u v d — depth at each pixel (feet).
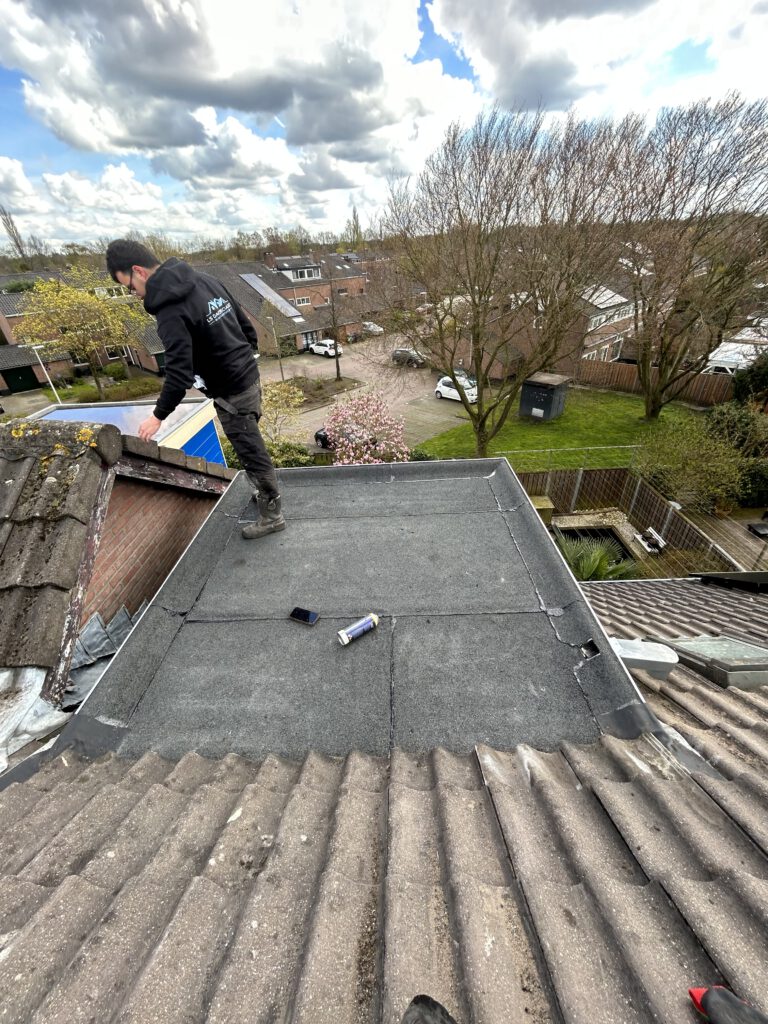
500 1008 2.81
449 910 3.46
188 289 7.09
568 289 32.42
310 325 106.42
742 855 3.87
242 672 6.66
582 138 29.63
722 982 2.89
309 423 67.92
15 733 6.05
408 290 37.19
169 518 11.48
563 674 6.35
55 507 6.35
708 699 6.91
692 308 41.04
